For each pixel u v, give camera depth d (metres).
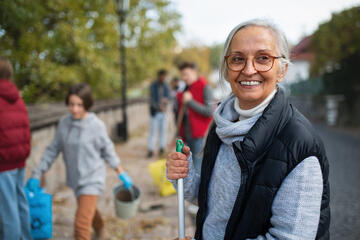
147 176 4.79
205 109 3.28
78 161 2.32
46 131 3.98
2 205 1.85
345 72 10.06
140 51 9.68
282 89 1.04
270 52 0.96
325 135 8.37
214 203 1.09
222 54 1.11
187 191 1.26
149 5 9.63
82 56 5.42
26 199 2.06
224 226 1.05
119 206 2.59
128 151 6.64
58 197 3.77
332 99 10.69
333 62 10.36
